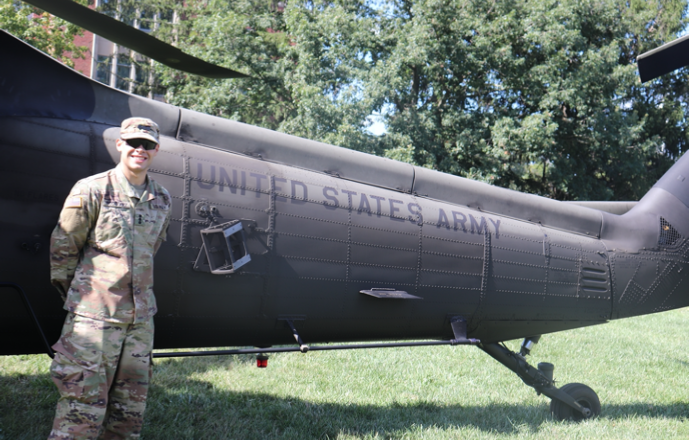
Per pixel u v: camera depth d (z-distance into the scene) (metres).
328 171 3.81
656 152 22.19
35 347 3.00
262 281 3.31
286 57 19.06
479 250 4.17
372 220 3.74
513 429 4.27
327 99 16.38
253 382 4.98
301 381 5.13
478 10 18.45
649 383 6.09
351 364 5.93
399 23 18.27
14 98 2.79
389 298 3.69
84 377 2.38
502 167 18.33
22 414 3.66
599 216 4.95
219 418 4.02
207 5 20.48
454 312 4.12
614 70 18.61
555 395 4.56
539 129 16.91
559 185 19.78
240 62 19.06
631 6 22.73
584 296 4.68
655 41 22.42
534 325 4.58
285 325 3.48
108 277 2.45
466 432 4.07
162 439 3.52
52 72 2.92
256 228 3.27
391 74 16.62
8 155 2.69
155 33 21.19
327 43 18.61
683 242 5.12
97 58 22.19
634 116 19.69
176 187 3.06
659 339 8.98
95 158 2.90
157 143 2.55
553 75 17.66
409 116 17.42
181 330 3.19
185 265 3.05
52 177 2.78
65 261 2.43
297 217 3.43
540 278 4.45
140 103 3.19
